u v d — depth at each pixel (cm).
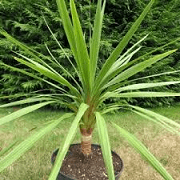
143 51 305
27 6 299
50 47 304
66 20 80
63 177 106
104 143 66
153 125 260
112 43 314
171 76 340
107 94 97
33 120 278
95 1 306
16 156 68
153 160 71
